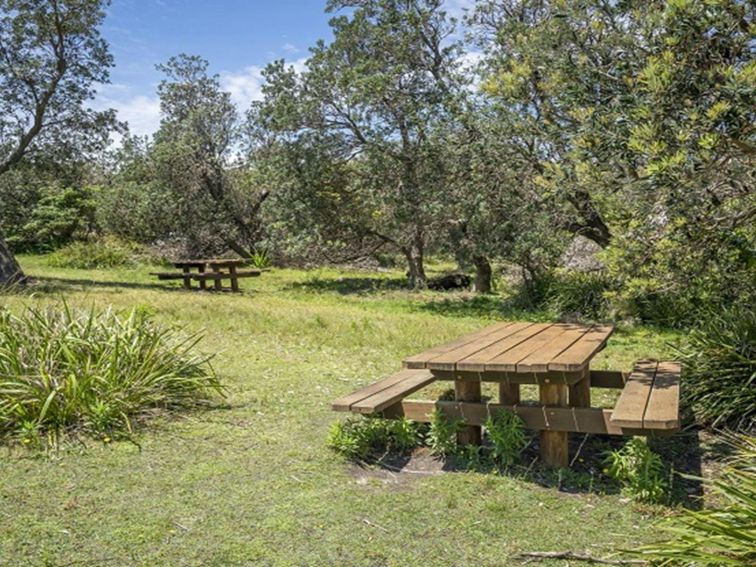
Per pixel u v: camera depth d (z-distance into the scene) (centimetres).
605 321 1134
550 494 404
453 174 1362
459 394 470
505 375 434
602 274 1270
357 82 1413
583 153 551
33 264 2322
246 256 2527
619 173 550
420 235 1670
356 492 404
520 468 440
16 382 495
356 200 1677
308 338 905
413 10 1431
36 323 575
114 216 2545
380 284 1897
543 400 443
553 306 1306
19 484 397
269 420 536
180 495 392
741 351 556
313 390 636
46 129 1803
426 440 472
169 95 2481
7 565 310
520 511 381
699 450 481
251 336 910
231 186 2480
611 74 565
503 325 617
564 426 434
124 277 1977
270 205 1752
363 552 332
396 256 2444
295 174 1605
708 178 505
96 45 1750
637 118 492
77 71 1752
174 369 579
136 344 576
